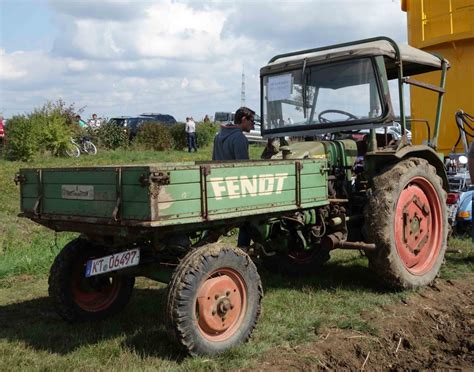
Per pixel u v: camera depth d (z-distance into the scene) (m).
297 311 4.96
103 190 3.99
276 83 6.32
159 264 4.56
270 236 5.21
